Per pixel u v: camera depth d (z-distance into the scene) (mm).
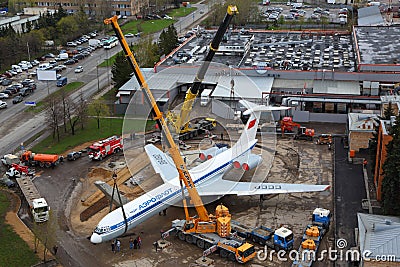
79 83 162125
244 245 72312
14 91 152875
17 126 127375
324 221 79500
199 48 168000
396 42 156375
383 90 131125
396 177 76500
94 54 199750
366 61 137375
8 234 79250
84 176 100625
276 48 164625
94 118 130625
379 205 86375
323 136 114750
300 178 97750
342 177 97562
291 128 119812
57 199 91562
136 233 80188
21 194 93875
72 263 72750
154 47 178750
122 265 72250
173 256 74125
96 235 73438
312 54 156250
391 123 87188
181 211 86312
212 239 74625
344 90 130750
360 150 107562
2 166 105375
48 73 156875
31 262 72312
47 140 118125
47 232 76250
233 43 165375
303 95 128625
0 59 182750
